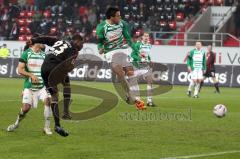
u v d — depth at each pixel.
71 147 24.28
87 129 29.73
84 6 91.06
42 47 28.14
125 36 34.53
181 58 74.19
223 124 32.69
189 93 55.22
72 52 26.83
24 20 90.38
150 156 22.59
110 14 34.00
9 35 89.19
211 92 62.12
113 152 23.34
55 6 91.31
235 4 88.62
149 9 88.88
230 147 24.94
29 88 27.97
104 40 34.41
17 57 79.06
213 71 62.53
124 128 30.28
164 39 78.94
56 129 26.44
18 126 29.17
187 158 22.12
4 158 21.78
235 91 64.25
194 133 28.97
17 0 95.25
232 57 72.31
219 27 85.62
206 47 74.31
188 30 85.75
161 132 29.08
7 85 63.78
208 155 22.86
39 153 22.88
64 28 88.31
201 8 88.75
